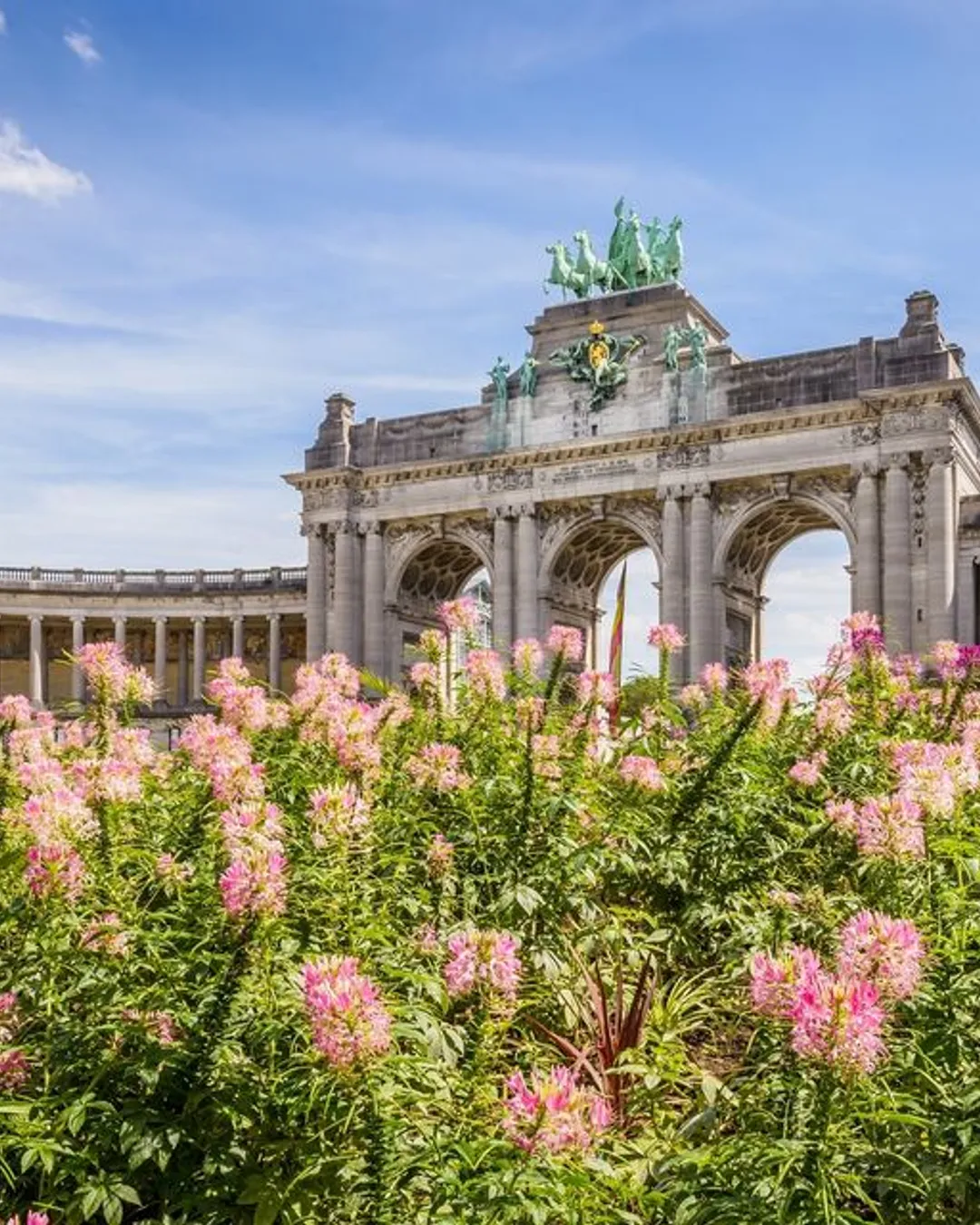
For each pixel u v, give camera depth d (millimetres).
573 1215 8211
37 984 10188
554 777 14469
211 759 12523
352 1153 8695
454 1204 8242
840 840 13055
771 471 87062
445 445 101562
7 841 11906
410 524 102812
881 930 8016
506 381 99562
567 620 102438
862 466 83750
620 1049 11836
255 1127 9047
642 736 17609
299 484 105125
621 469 93000
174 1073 9195
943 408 81500
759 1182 8133
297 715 15680
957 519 83250
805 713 17078
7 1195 9398
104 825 11500
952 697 18000
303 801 13547
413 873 13156
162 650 115438
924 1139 8836
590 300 97750
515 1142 7910
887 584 82062
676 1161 8852
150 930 10688
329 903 10562
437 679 17719
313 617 103688
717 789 14484
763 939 12078
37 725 18391
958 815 12414
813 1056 7332
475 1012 9461
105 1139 8984
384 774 14391
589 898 13812
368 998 8000
